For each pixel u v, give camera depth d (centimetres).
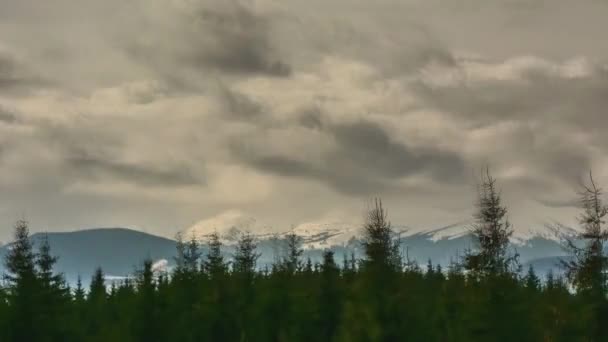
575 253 6038
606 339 5166
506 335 4919
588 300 5288
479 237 6450
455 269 7194
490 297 5034
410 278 5775
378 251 5241
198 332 6856
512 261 6278
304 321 6303
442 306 5919
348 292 5625
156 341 6906
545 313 5131
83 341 6512
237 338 6781
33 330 5891
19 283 6038
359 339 4778
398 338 4756
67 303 7006
